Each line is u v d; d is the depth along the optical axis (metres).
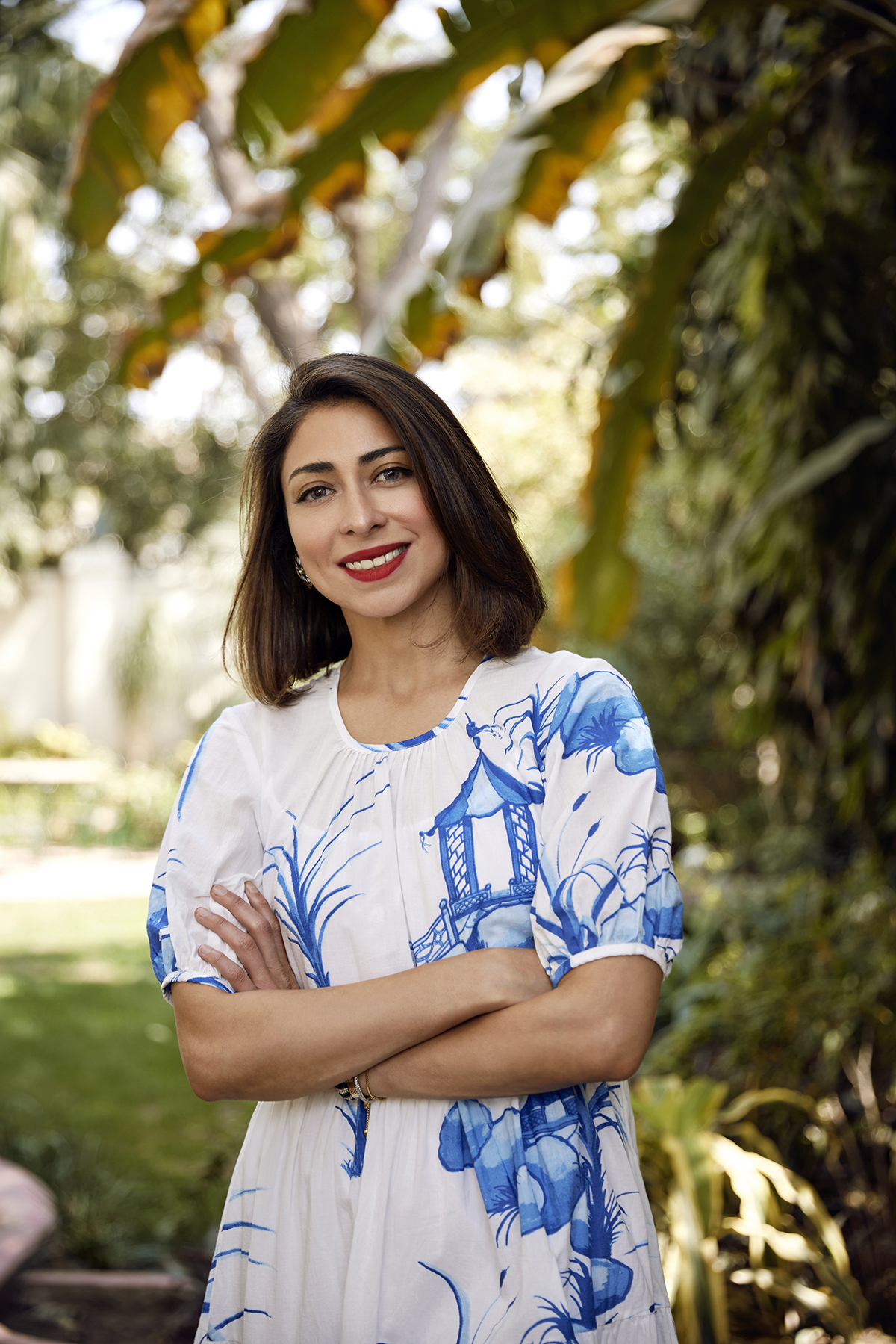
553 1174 1.22
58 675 16.16
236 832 1.43
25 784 13.57
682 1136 2.76
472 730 1.35
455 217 3.09
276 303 9.83
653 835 1.28
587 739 1.30
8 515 15.10
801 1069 3.28
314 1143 1.30
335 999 1.26
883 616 3.25
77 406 15.70
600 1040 1.19
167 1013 6.60
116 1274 3.44
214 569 15.20
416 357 3.37
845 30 3.19
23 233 9.59
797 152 3.28
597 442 3.51
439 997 1.23
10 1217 3.39
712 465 4.18
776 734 3.85
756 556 3.58
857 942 3.35
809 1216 2.69
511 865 1.28
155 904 1.40
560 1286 1.18
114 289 14.20
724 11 2.68
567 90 2.86
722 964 3.86
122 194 3.29
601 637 3.73
